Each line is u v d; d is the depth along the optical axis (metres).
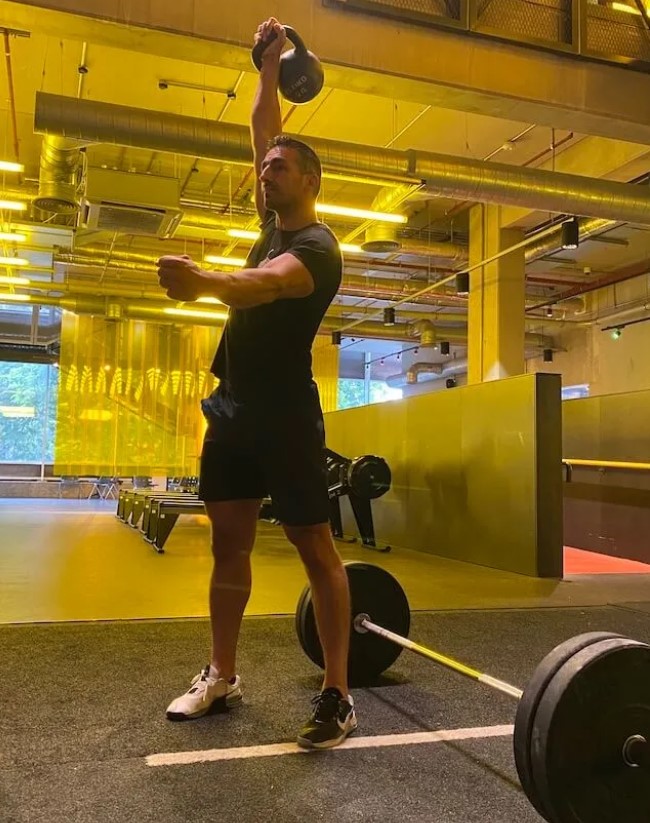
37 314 12.93
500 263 8.37
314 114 6.39
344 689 1.76
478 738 1.76
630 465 5.20
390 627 2.21
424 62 4.32
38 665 2.29
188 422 12.52
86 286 10.28
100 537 6.29
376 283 10.05
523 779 1.23
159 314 10.92
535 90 4.57
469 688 2.16
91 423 12.04
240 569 1.90
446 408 5.82
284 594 3.69
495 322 8.38
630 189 5.98
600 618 3.29
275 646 2.58
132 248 9.23
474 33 4.41
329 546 1.78
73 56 5.50
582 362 12.00
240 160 5.03
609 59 4.71
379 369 16.73
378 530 6.90
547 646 2.73
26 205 6.48
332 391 13.59
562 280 11.30
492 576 4.70
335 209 5.96
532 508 4.74
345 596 1.78
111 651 2.47
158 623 2.91
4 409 13.70
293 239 1.71
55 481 13.22
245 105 6.27
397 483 6.58
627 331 11.02
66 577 4.07
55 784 1.45
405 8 4.25
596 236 9.07
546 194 5.75
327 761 1.60
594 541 6.36
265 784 1.48
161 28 3.88
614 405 6.16
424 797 1.44
